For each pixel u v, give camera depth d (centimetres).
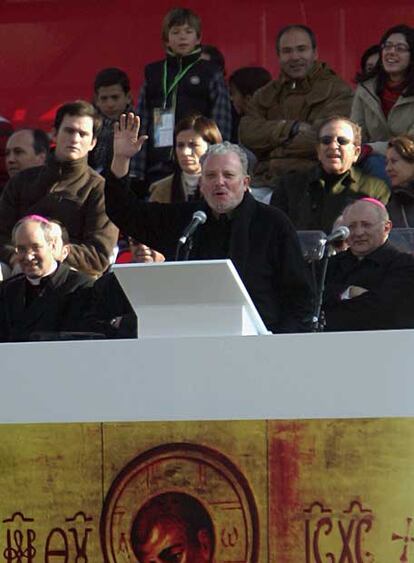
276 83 3403
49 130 4297
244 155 2266
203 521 1617
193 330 1755
